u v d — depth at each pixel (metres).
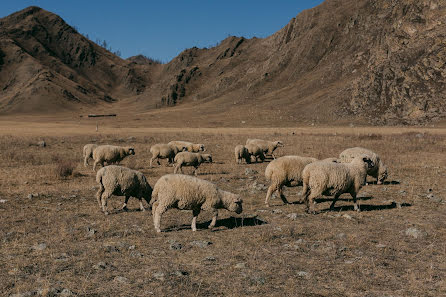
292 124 118.12
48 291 5.71
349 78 148.50
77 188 15.58
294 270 6.76
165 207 9.27
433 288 5.96
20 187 15.66
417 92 102.38
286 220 10.40
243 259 7.31
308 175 11.16
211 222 9.79
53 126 91.00
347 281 6.28
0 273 6.50
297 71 194.38
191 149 26.92
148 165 24.47
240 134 56.84
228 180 17.95
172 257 7.41
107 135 50.75
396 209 11.66
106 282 6.21
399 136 46.06
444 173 18.89
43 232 9.08
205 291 5.89
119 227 9.68
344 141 39.25
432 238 8.62
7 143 33.97
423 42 112.44
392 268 6.83
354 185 11.31
